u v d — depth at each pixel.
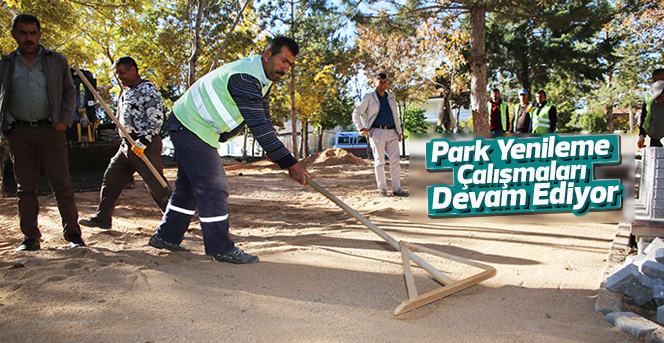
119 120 4.22
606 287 2.65
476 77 13.70
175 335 2.06
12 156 3.53
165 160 29.33
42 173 7.42
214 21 18.69
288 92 25.78
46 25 12.82
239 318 2.26
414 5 12.67
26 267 2.95
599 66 25.92
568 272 3.12
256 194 8.36
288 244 3.87
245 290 2.64
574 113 46.53
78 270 2.87
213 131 3.13
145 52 19.41
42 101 3.46
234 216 5.87
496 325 2.26
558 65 25.97
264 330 2.14
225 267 3.07
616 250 3.51
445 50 22.86
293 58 3.11
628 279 2.54
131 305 2.36
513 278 3.00
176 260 3.19
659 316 2.31
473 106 13.86
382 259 3.40
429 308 2.48
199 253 3.53
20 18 3.32
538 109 9.25
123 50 19.73
